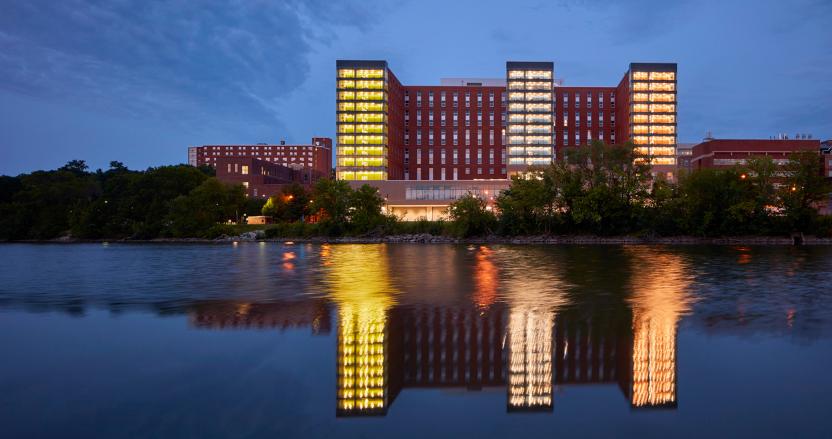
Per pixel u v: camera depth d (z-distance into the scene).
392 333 14.63
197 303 20.12
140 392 9.95
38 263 41.28
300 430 8.27
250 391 10.00
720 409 9.02
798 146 136.25
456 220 77.50
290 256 48.19
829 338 13.76
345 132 143.38
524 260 41.25
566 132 159.12
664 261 39.53
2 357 12.30
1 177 113.88
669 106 147.00
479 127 158.00
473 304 19.44
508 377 10.86
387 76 144.62
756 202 67.56
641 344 13.30
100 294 22.95
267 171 171.00
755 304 19.25
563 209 75.88
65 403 9.38
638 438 7.94
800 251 50.88
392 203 138.88
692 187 69.31
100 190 104.62
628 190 70.38
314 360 12.05
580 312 17.67
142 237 85.31
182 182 93.81
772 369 11.11
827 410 8.88
